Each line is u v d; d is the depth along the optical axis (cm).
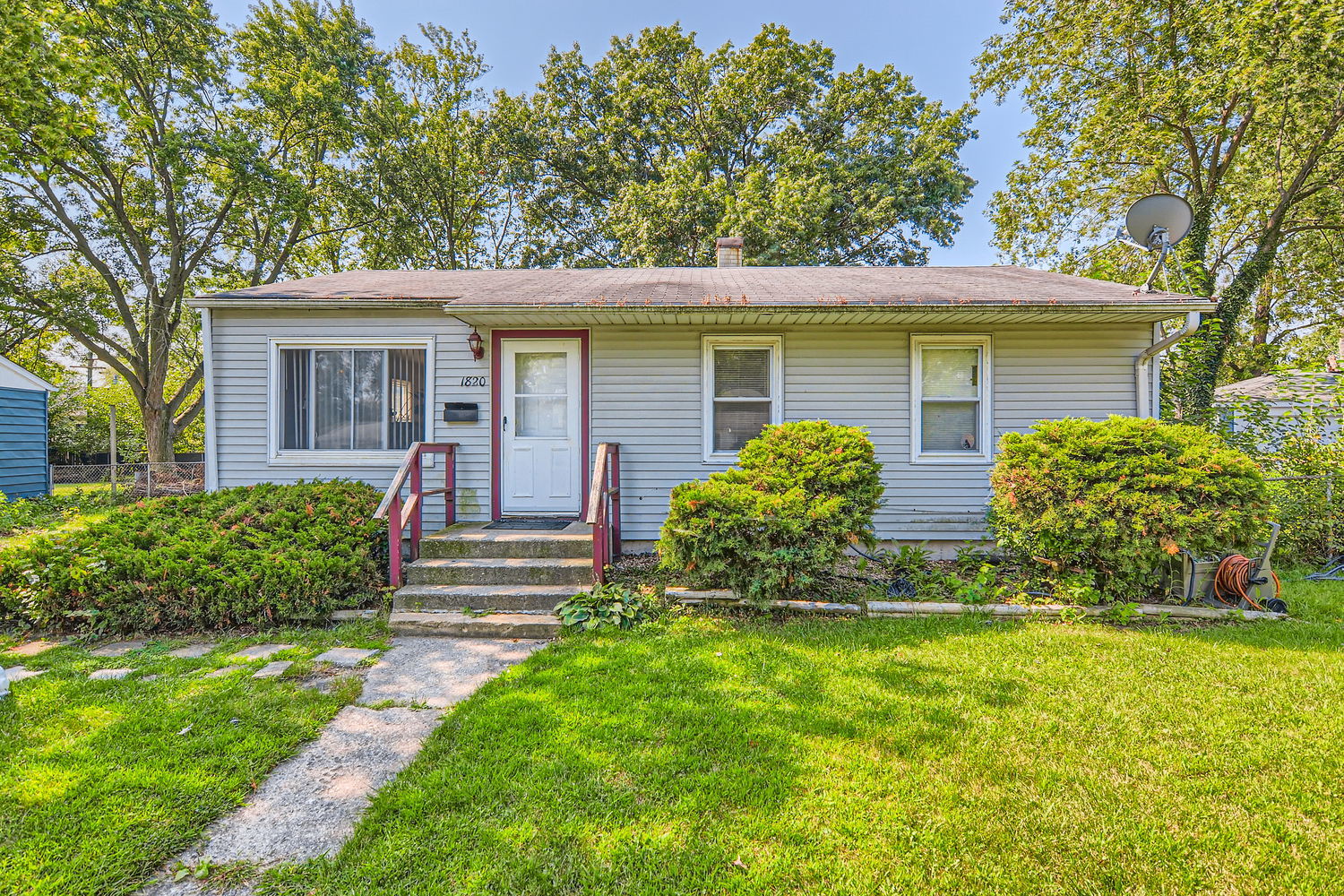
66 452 2077
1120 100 1207
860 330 656
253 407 662
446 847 211
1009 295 587
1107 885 193
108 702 321
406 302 634
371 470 667
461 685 354
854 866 201
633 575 555
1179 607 460
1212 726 289
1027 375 648
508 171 2012
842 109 1877
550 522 654
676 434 664
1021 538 484
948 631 426
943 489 655
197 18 1480
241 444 663
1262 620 443
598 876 197
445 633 444
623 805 233
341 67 1706
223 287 1800
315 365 669
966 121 1809
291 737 287
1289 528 630
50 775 252
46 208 1492
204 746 277
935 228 1759
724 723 295
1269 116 1083
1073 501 466
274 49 1620
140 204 1656
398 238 1875
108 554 446
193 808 233
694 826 221
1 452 1096
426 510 664
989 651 386
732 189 1833
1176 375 880
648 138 2044
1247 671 351
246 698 328
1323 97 990
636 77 1991
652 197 1695
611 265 2091
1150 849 208
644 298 583
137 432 2205
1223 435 741
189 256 1678
